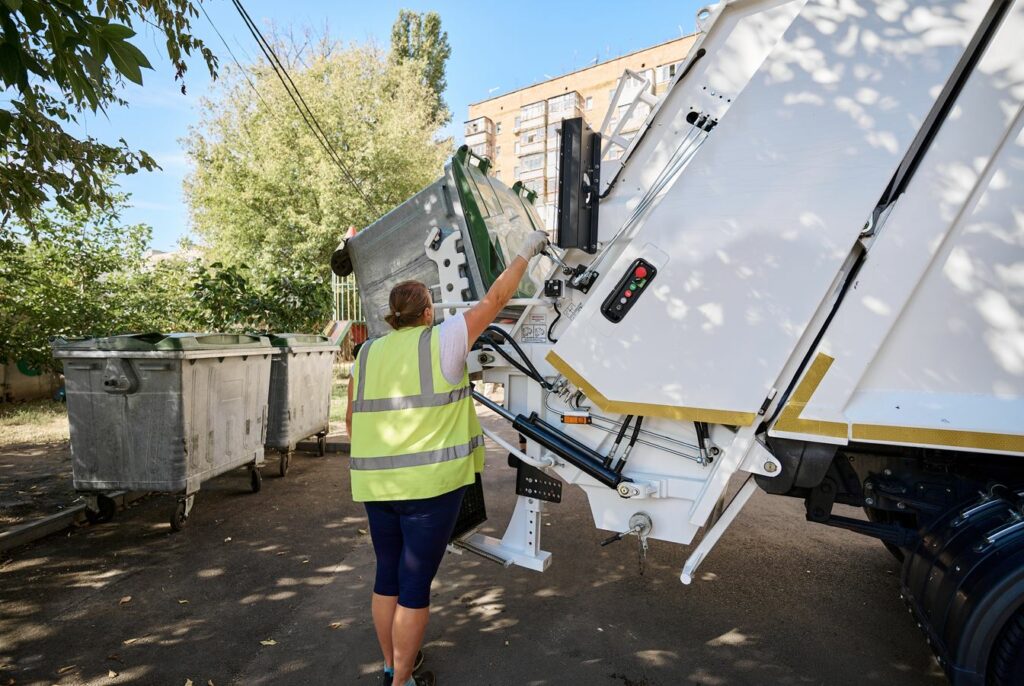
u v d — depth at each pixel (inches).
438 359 94.2
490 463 265.7
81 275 378.0
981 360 90.2
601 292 107.8
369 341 102.3
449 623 127.0
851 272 96.1
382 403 95.1
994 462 100.0
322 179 648.4
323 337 273.4
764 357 98.0
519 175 2236.7
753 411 99.0
